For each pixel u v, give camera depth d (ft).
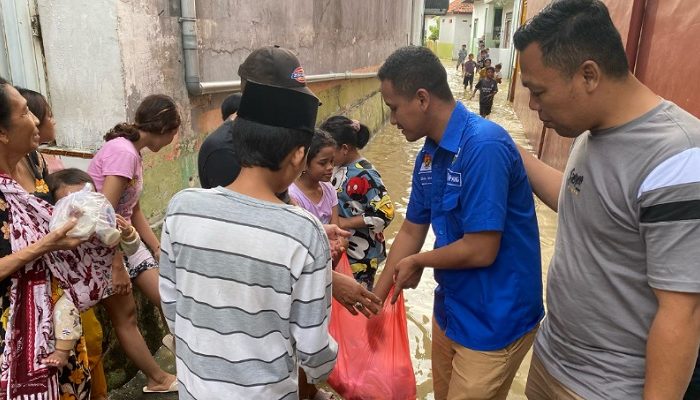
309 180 8.78
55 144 10.14
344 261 8.73
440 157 6.28
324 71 24.61
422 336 11.87
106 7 9.30
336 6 25.76
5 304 5.99
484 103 47.16
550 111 4.83
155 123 8.82
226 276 4.48
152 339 10.69
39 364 6.12
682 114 4.39
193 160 12.67
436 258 6.24
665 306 4.17
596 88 4.53
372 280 10.03
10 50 9.24
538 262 6.59
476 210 5.78
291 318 4.72
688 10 11.98
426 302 13.32
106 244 6.76
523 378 10.50
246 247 4.42
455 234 6.39
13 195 6.01
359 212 9.56
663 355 4.16
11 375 5.92
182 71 11.79
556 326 5.54
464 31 145.89
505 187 5.82
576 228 5.09
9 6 9.09
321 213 8.96
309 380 5.39
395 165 27.76
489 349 6.35
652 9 14.34
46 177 7.13
